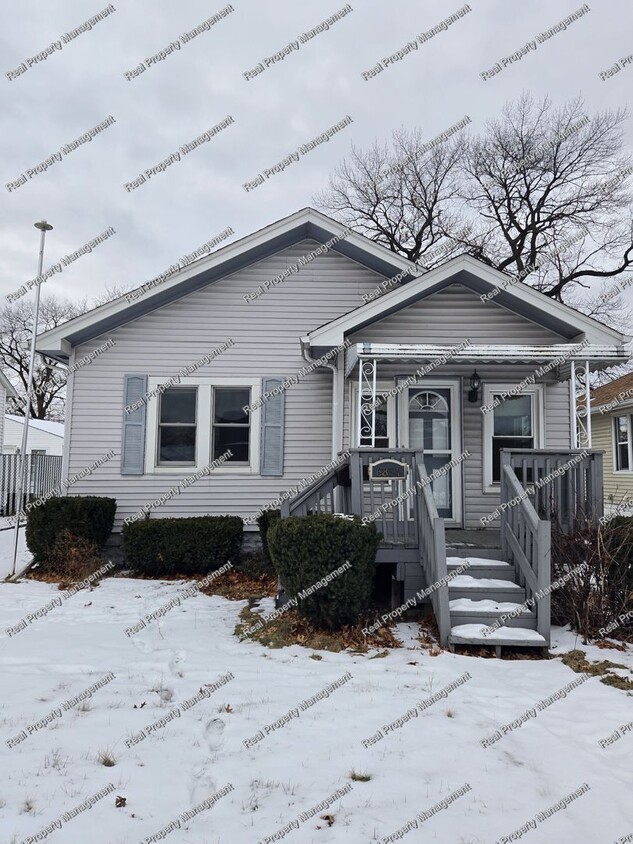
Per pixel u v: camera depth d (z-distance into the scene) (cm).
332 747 387
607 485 2116
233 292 1029
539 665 550
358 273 1038
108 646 591
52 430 2959
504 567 674
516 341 908
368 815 314
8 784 335
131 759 368
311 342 839
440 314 909
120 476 998
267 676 511
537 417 920
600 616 626
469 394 912
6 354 3919
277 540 638
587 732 415
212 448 1015
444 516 915
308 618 635
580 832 303
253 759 371
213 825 304
